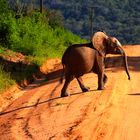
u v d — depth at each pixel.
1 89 22.64
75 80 24.17
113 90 21.00
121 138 14.28
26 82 26.03
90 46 20.70
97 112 17.28
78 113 17.39
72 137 14.66
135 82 23.09
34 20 44.00
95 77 24.77
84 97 19.97
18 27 38.16
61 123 16.36
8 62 29.33
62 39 50.41
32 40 37.94
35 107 19.39
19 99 21.78
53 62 34.66
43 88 23.69
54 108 18.58
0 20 35.84
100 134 14.76
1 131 16.33
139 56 37.03
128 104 18.31
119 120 16.14
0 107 20.53
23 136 15.37
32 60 31.83
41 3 55.56
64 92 20.64
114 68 28.61
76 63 20.30
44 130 15.75
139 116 16.53
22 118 17.73
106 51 21.05
